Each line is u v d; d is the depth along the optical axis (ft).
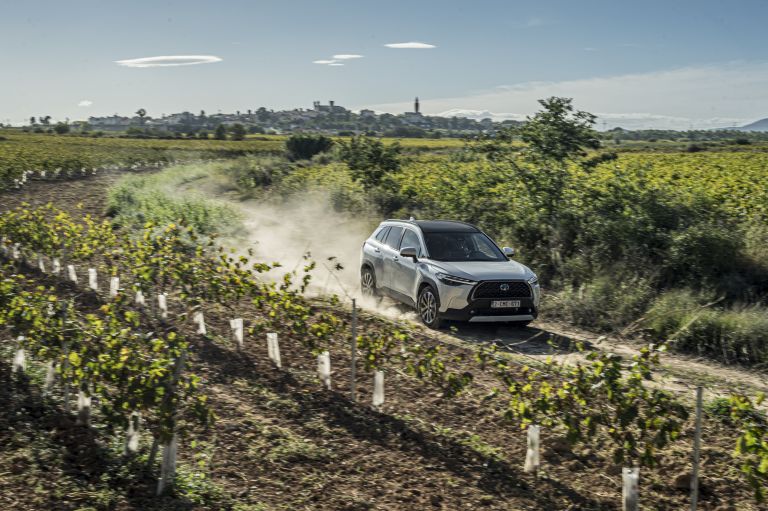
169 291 43.01
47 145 282.56
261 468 20.10
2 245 55.77
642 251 46.55
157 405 18.94
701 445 22.62
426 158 172.45
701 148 276.21
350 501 18.43
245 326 36.22
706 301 40.34
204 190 115.34
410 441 22.54
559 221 52.60
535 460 20.52
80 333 23.54
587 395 20.18
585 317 39.19
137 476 19.19
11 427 21.53
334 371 29.40
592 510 18.67
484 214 59.82
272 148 287.89
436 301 36.11
